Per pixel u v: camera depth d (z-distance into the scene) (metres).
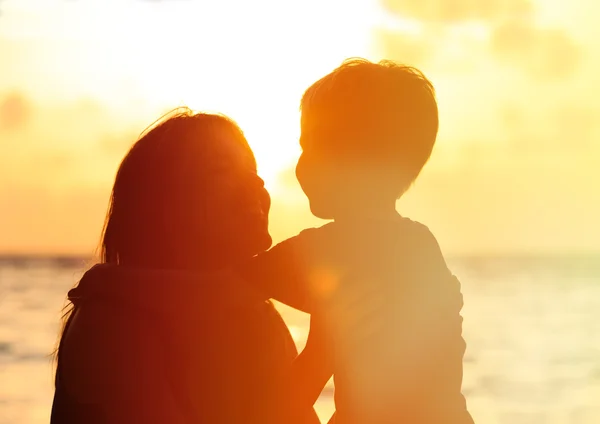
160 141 2.11
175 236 2.10
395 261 2.06
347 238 2.06
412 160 2.14
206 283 2.01
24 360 18.19
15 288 37.94
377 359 2.00
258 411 2.05
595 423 12.55
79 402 1.85
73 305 1.98
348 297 2.01
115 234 2.10
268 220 2.24
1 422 11.67
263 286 2.04
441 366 2.06
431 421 2.01
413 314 2.03
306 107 2.16
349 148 2.10
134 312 1.93
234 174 2.15
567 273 54.12
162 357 1.93
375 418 1.98
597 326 24.30
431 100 2.17
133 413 1.86
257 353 2.11
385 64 2.19
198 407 1.97
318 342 2.02
